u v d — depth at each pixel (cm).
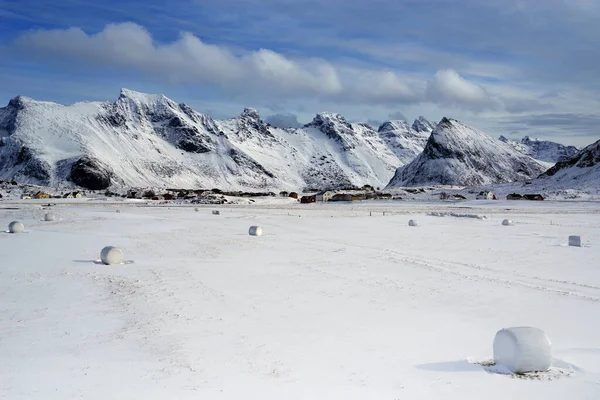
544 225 5275
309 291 2117
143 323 1616
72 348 1372
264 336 1503
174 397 1065
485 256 3100
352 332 1553
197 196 17612
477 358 1325
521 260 2942
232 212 8650
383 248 3506
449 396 1082
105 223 5600
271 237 4247
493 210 9000
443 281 2330
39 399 1045
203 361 1286
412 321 1683
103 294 2008
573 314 1761
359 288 2177
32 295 1980
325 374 1209
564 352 1353
